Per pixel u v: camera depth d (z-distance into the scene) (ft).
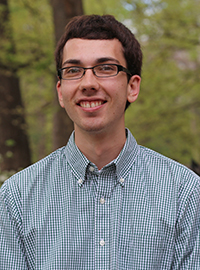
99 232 5.31
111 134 5.45
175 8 25.07
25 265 5.42
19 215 5.52
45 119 44.39
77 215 5.41
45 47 21.42
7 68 20.95
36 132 44.88
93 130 5.25
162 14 25.14
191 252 5.34
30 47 21.49
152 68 27.84
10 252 5.46
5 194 5.63
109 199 5.45
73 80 5.27
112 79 5.24
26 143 23.70
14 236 5.47
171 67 28.60
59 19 18.52
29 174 5.73
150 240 5.27
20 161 23.06
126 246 5.30
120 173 5.53
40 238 5.36
